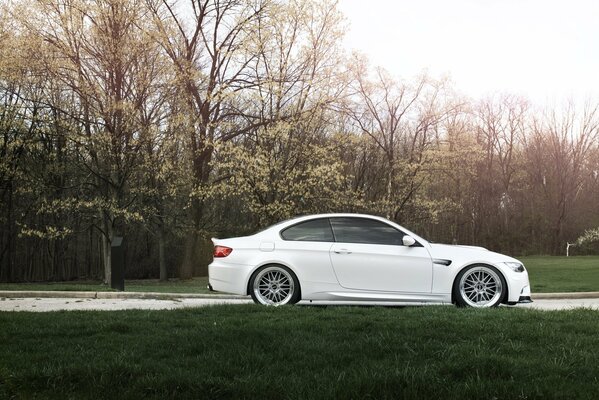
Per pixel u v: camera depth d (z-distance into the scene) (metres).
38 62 23.19
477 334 6.06
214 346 5.54
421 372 4.39
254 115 27.12
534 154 57.22
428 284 9.27
